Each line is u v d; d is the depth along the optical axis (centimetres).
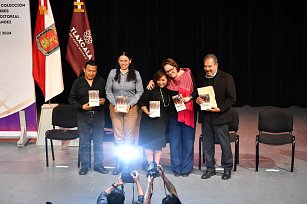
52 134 676
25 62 755
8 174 653
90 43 752
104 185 614
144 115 624
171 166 644
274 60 970
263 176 636
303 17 949
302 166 668
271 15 955
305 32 952
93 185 614
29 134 788
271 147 746
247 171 653
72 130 693
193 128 627
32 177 642
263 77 980
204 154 673
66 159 708
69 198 577
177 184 613
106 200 428
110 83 641
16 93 765
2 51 752
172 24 954
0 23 742
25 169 670
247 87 986
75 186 612
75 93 641
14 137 789
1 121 786
